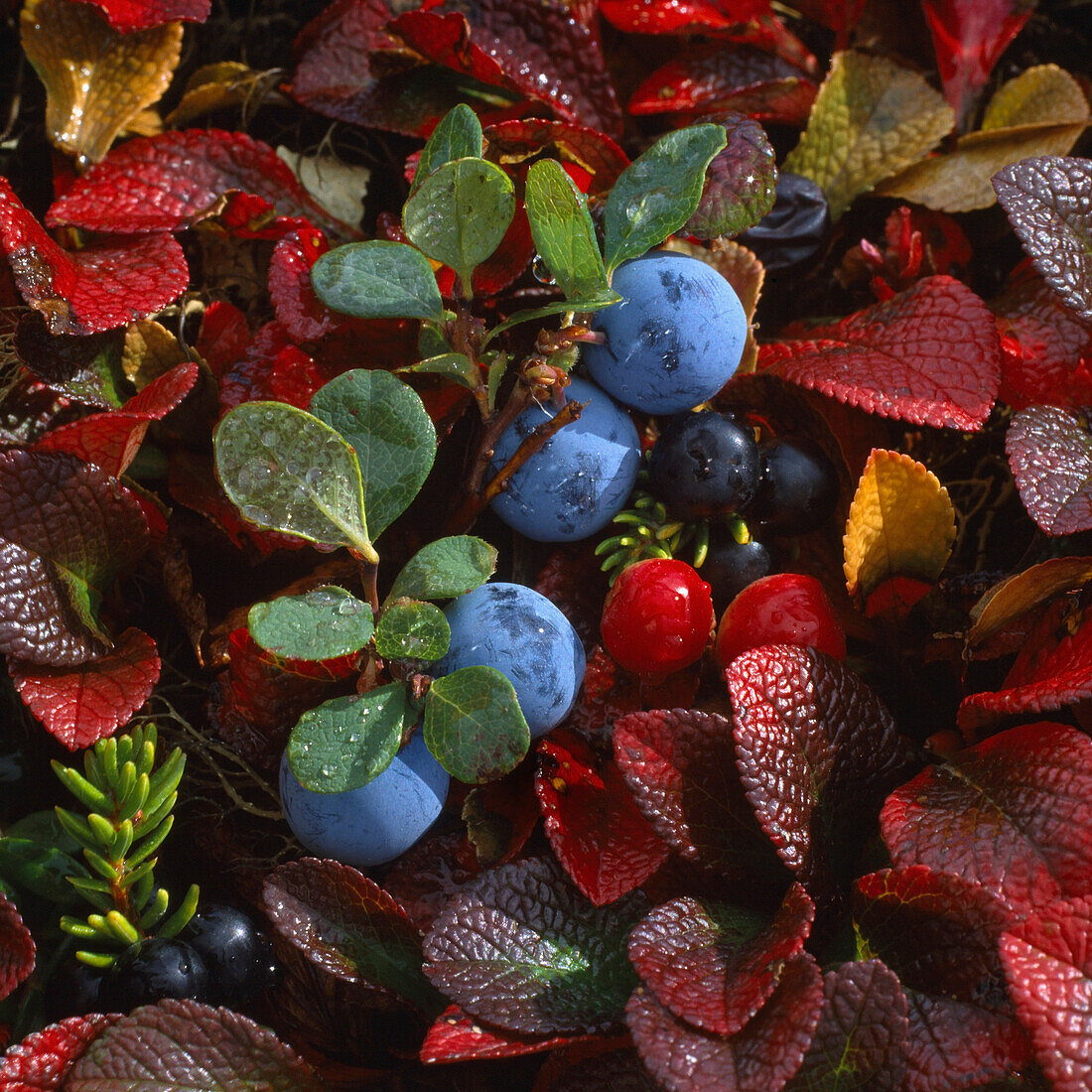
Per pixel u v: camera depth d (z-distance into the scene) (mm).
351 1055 290
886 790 285
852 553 289
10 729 299
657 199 283
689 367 287
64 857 292
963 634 293
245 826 299
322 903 283
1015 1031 272
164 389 290
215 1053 279
